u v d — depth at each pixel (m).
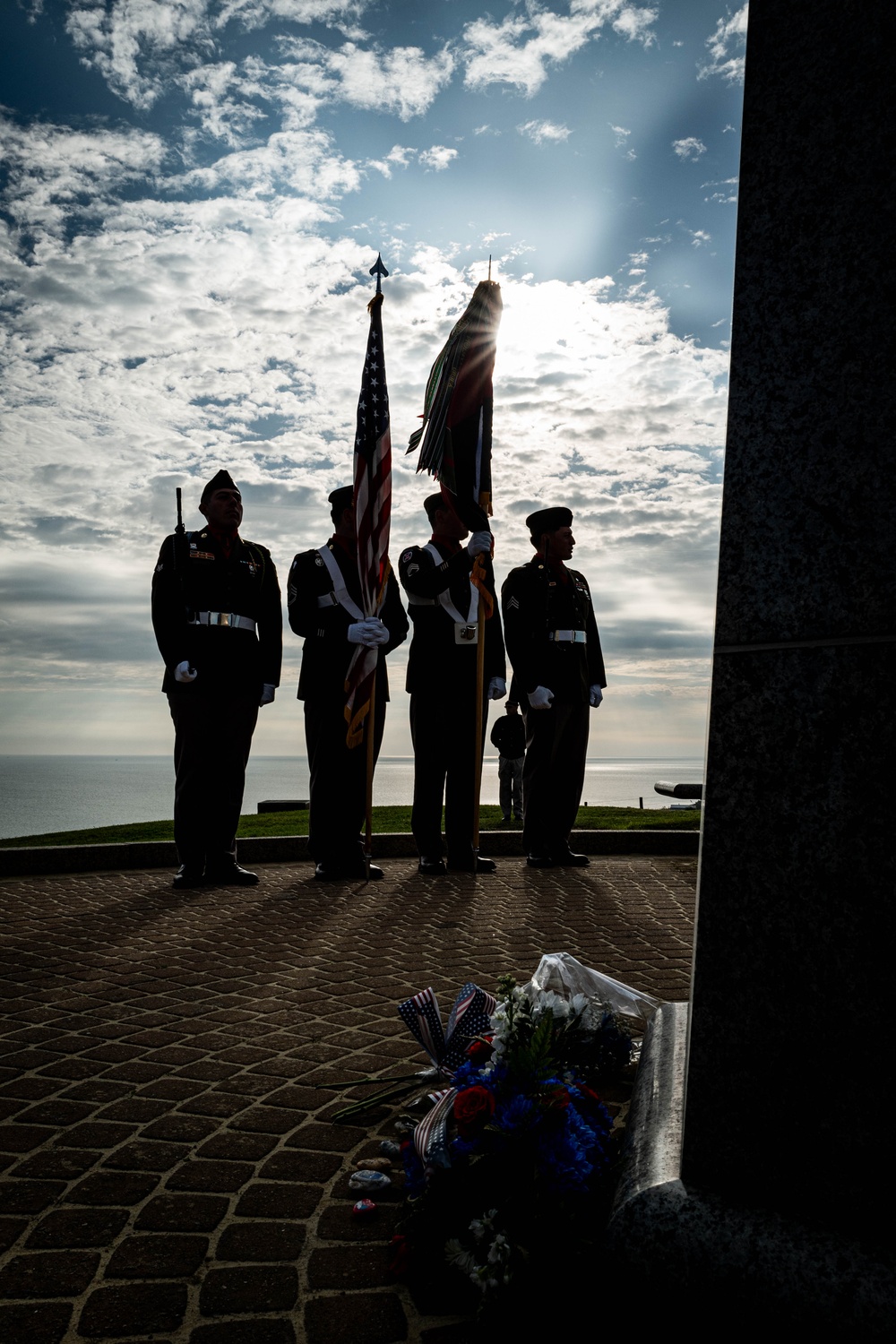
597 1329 1.93
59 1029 3.89
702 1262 1.73
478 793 8.09
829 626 1.80
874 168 1.80
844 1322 1.63
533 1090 2.20
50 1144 2.83
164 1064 3.50
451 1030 3.04
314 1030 3.87
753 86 1.93
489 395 7.63
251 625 7.36
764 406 1.88
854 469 1.80
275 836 9.73
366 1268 2.20
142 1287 2.12
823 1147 1.76
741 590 1.88
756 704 1.85
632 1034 3.70
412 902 6.58
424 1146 2.21
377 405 7.70
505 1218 2.04
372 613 7.52
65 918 6.03
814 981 1.78
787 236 1.88
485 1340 1.94
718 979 1.85
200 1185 2.59
